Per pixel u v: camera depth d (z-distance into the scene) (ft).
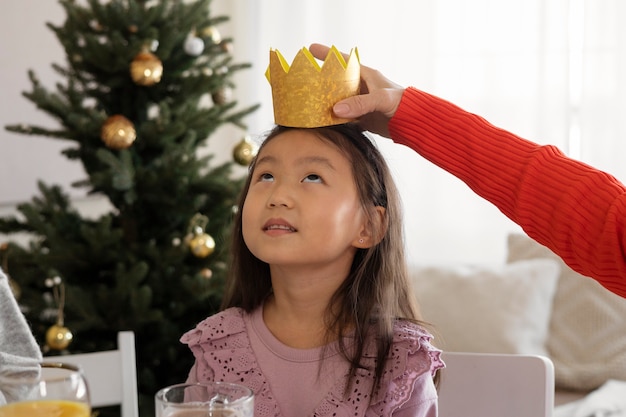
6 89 10.39
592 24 11.53
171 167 8.28
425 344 3.66
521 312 9.31
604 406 8.01
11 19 10.43
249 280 4.03
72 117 8.11
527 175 3.23
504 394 4.25
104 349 8.48
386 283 3.82
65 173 11.20
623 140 11.51
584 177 3.10
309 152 3.58
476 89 12.23
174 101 8.63
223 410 2.57
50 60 10.98
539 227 3.20
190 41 8.34
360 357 3.70
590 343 9.27
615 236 2.93
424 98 3.65
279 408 3.74
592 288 9.48
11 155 10.47
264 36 13.29
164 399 2.65
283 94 3.63
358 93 3.75
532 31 11.91
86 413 2.49
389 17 12.65
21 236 10.91
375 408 3.64
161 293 8.50
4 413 2.42
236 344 3.92
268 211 3.54
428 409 3.74
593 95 11.59
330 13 12.94
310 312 3.81
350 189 3.62
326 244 3.54
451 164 3.53
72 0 8.55
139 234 8.75
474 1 12.18
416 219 12.53
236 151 8.79
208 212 8.75
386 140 12.48
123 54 8.02
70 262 8.30
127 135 7.98
